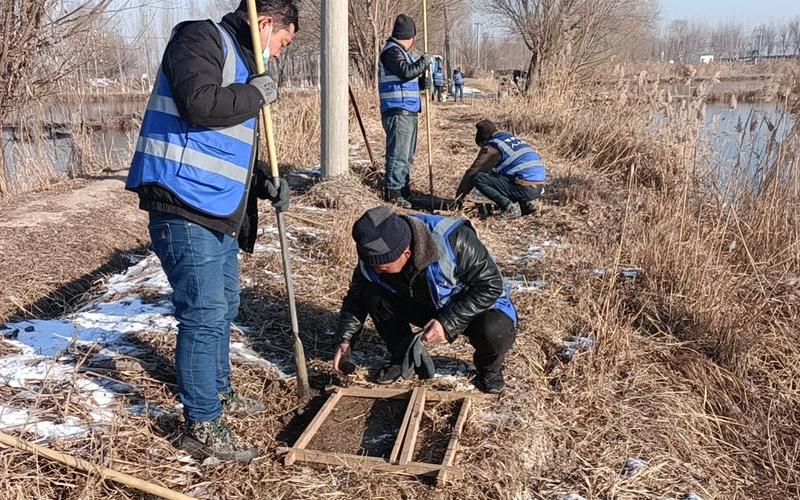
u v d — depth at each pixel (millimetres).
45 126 9305
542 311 4582
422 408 3365
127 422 3080
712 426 3857
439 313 3340
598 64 17156
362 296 3547
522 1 20703
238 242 3254
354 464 2965
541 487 3037
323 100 7367
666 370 4176
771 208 5910
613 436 3441
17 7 7945
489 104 17750
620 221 6699
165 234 2740
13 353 3705
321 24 7250
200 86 2520
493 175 6961
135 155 2742
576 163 9406
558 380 3854
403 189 7430
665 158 7949
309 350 4000
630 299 4910
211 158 2697
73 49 8812
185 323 2834
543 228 6738
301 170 8492
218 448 2938
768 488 3496
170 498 2646
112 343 3779
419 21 23875
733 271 5520
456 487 2867
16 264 5559
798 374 4426
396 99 7039
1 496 2545
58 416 3084
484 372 3547
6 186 8148
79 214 6988
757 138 6668
